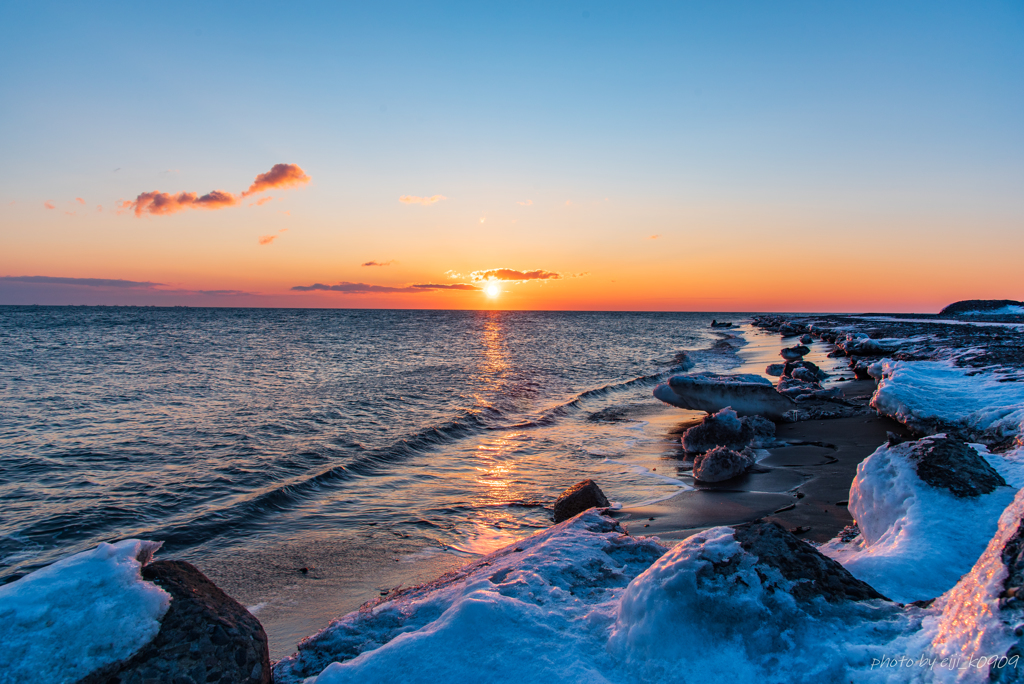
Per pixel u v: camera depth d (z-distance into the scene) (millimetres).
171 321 90250
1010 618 2209
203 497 9688
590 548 4867
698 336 68062
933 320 65438
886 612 2951
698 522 7582
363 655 3299
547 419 16672
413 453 12789
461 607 3465
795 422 13781
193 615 3328
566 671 2922
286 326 82000
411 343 51781
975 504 4254
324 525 8406
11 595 3062
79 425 15562
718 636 2889
